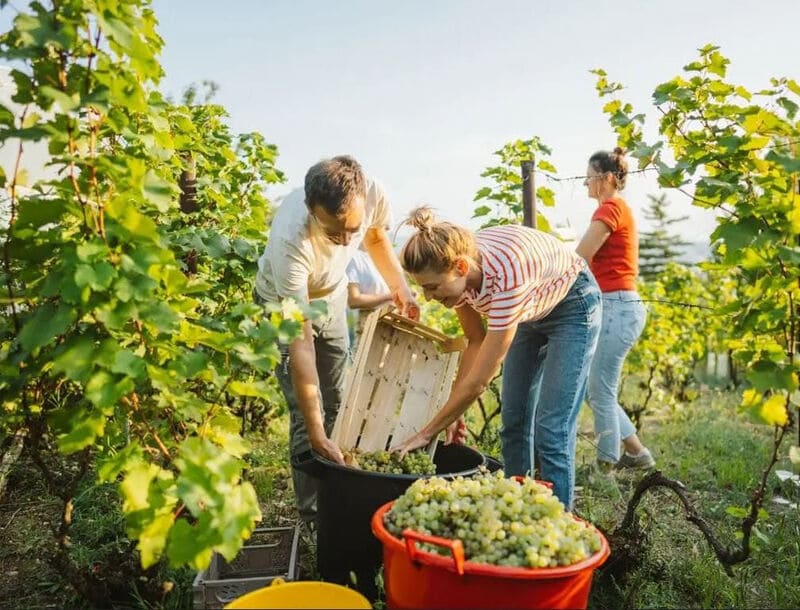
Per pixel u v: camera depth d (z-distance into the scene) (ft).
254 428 17.63
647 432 21.07
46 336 6.93
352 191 8.66
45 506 12.05
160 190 7.45
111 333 7.45
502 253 9.05
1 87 12.23
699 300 33.71
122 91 7.13
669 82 10.27
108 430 8.86
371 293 14.38
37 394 8.70
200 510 6.72
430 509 7.55
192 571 9.39
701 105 10.17
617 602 9.25
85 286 6.76
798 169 7.79
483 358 9.09
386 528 7.72
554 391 10.10
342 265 10.82
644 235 104.83
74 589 9.02
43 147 13.07
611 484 13.71
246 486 7.16
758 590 9.68
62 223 8.72
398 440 10.94
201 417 8.22
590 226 13.70
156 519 7.02
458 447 10.85
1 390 7.93
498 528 7.13
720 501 13.43
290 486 13.88
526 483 8.13
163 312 7.23
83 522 11.08
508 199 16.38
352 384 9.82
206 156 15.12
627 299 13.87
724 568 9.71
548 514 7.61
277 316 7.62
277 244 9.66
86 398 7.14
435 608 6.91
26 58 6.60
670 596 9.27
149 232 7.02
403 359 11.28
